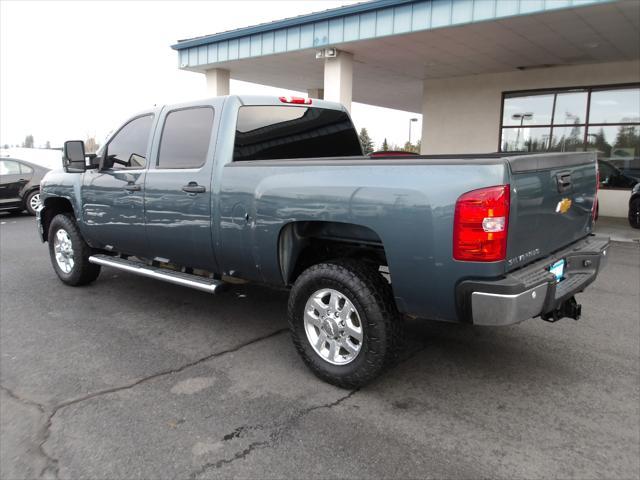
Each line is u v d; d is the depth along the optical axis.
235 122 4.04
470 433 2.92
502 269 2.82
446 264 2.88
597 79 12.57
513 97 13.94
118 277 6.48
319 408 3.21
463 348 4.16
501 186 2.71
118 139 5.06
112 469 2.61
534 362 3.89
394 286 3.11
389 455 2.72
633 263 7.31
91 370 3.77
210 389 3.46
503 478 2.53
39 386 3.52
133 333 4.52
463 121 14.76
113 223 5.06
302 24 10.81
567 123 13.20
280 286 3.99
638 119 12.26
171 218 4.39
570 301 3.56
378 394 3.39
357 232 3.44
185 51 13.37
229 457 2.71
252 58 12.07
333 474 2.57
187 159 4.29
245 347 4.20
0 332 4.55
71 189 5.56
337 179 3.27
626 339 4.32
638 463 2.64
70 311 5.13
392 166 3.06
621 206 12.30
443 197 2.84
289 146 4.60
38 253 8.21
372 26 9.88
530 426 2.99
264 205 3.64
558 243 3.52
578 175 3.70
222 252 4.06
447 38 10.20
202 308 5.21
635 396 3.34
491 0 8.49
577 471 2.58
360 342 3.30
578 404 3.24
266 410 3.18
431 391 3.43
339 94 11.33
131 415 3.13
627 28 9.45
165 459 2.69
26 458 2.71
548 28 9.46
